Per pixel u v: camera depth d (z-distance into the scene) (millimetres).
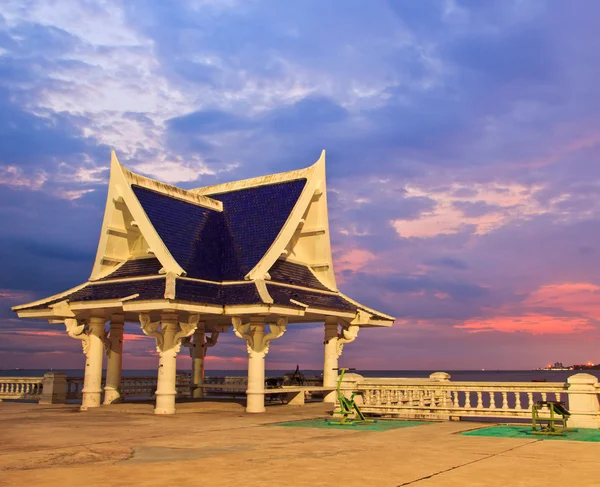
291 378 42750
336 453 15898
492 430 21609
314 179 33438
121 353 33688
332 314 31891
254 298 27828
